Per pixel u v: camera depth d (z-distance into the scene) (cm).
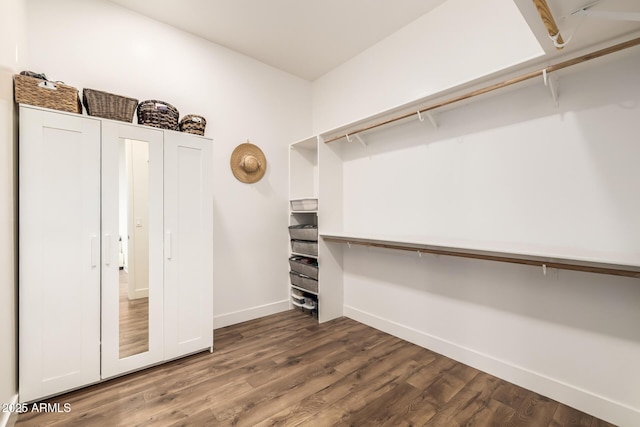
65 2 206
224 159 285
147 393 175
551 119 174
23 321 157
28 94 160
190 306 218
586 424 151
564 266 151
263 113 314
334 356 223
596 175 158
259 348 236
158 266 203
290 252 336
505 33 195
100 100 185
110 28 225
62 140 169
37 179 161
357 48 290
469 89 192
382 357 221
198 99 270
